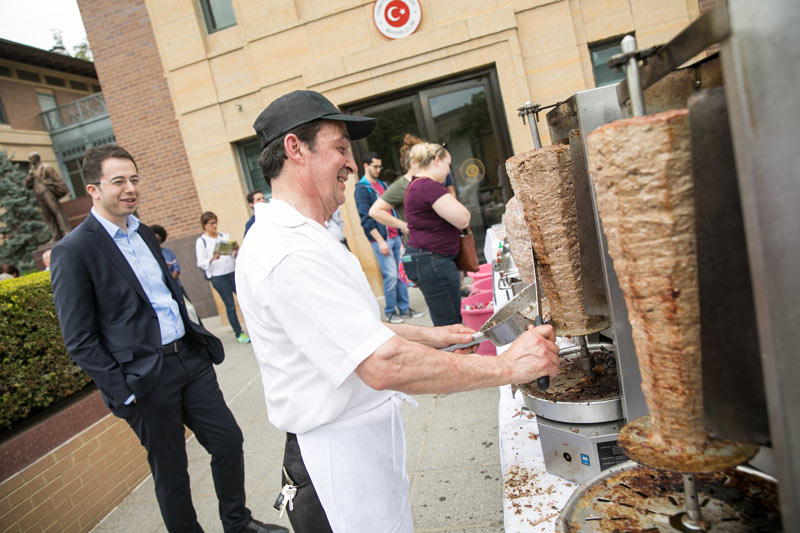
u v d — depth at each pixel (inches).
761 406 23.8
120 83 343.3
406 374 42.8
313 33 277.9
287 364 49.5
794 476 20.4
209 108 297.1
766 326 20.2
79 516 124.4
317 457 50.7
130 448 144.2
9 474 113.0
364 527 51.0
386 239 235.0
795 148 18.4
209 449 100.3
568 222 42.2
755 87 19.1
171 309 97.9
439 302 137.6
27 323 137.8
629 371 41.1
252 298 49.1
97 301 89.6
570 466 47.2
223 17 295.3
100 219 93.4
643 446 28.0
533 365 43.4
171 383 94.2
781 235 19.2
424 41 267.3
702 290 23.7
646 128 22.7
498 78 266.2
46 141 780.0
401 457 54.9
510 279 106.4
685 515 31.0
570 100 39.8
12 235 750.5
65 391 145.8
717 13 20.2
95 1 335.0
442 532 93.8
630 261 25.1
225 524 101.7
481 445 120.4
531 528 41.7
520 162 41.8
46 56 835.4
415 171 134.5
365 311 44.8
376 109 289.0
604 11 256.2
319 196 52.4
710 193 22.5
